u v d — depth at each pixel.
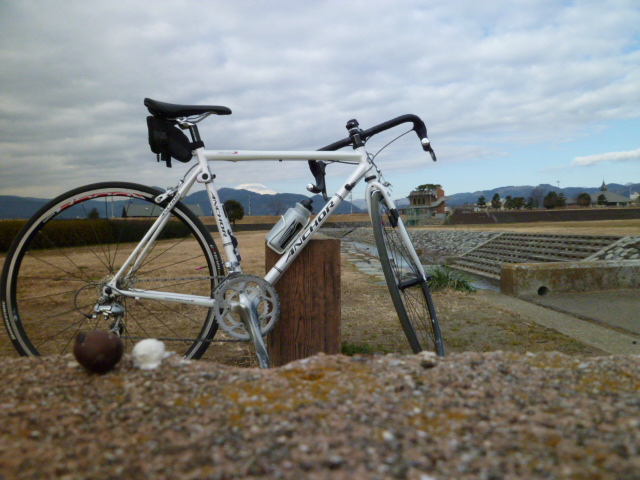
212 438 0.98
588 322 4.56
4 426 1.03
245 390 1.25
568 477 0.82
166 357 1.47
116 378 1.32
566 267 6.45
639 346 3.61
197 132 2.45
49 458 0.90
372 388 1.24
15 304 2.51
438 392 1.21
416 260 2.71
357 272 8.96
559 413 1.09
